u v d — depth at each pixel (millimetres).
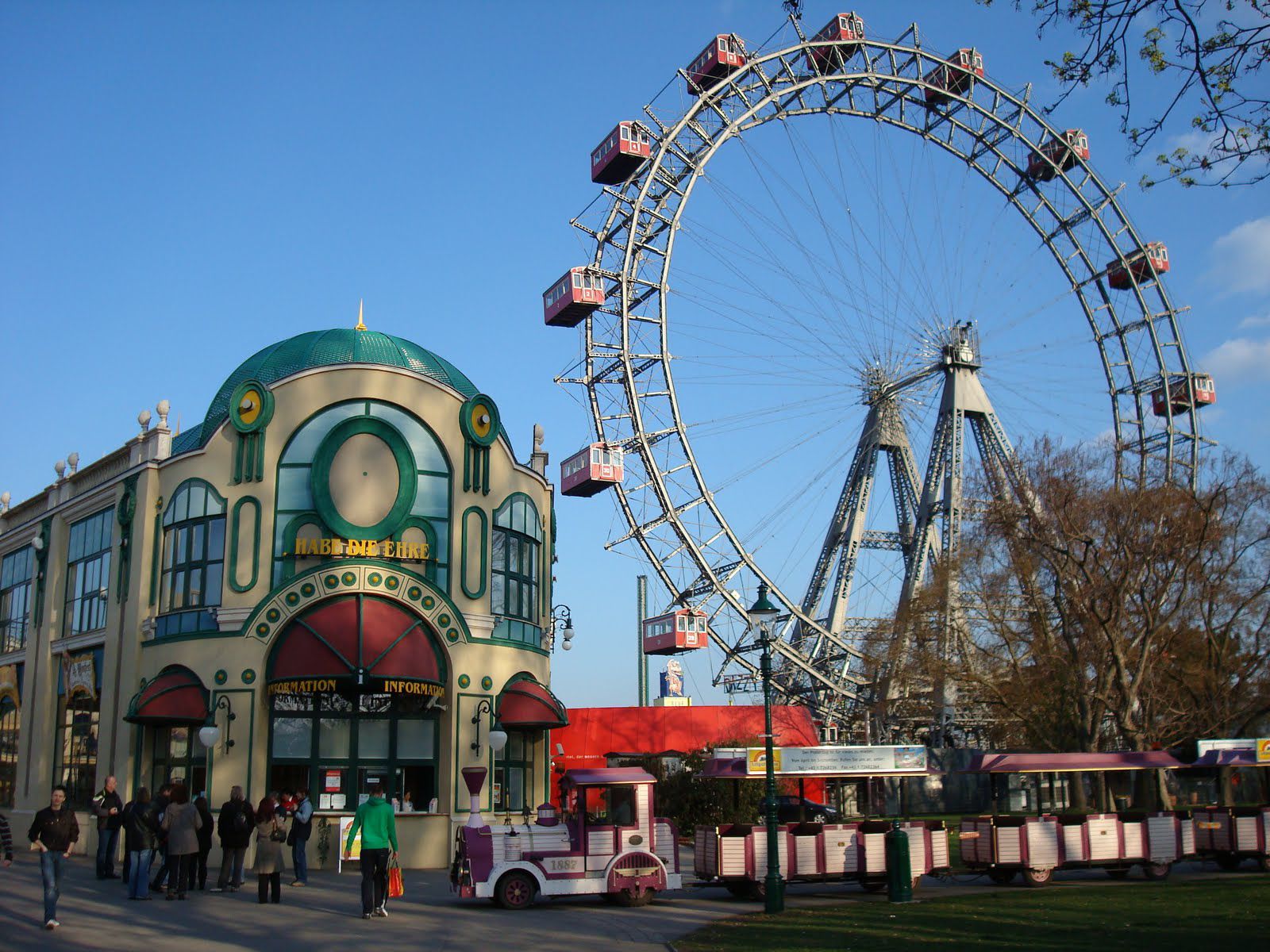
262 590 36594
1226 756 34094
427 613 36969
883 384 67875
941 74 66125
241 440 37594
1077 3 14391
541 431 46500
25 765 45500
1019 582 51375
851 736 64125
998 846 29906
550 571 44250
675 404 56531
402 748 37156
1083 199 68812
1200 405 69250
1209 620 49812
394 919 23375
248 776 35156
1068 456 49906
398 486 37875
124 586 39625
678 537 56156
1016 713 52094
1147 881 30656
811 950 18422
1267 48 13984
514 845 26188
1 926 21031
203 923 22172
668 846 27219
